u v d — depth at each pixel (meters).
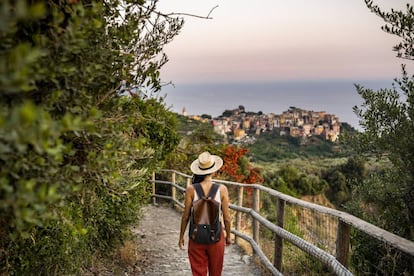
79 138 2.01
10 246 2.57
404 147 3.73
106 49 2.18
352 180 4.61
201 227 3.51
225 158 12.48
